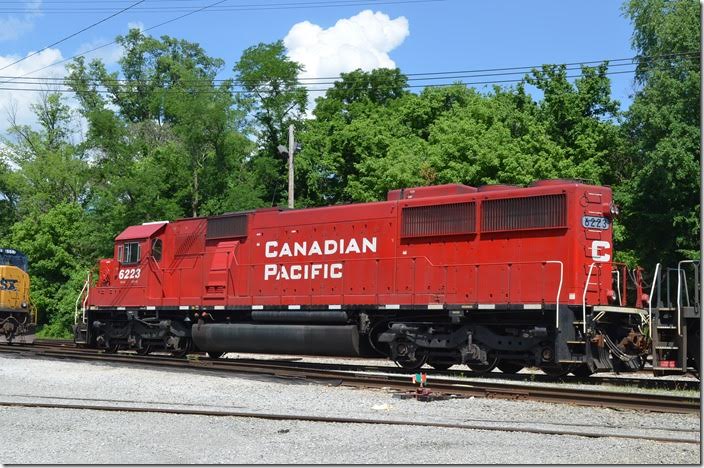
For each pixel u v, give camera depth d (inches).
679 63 1147.3
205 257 860.6
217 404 525.3
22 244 1915.6
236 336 809.5
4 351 972.6
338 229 749.3
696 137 1098.7
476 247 658.8
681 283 593.9
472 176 1251.8
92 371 726.5
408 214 702.5
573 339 598.5
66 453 363.3
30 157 2182.6
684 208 1147.9
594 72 1427.2
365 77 1887.3
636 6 1243.8
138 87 2463.1
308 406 508.1
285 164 1813.5
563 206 615.5
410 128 1642.5
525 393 520.1
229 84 1815.9
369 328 716.7
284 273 784.3
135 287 929.5
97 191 1811.0
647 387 595.2
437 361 687.1
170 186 1710.1
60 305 1829.5
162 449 372.5
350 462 340.2
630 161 1382.9
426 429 415.8
